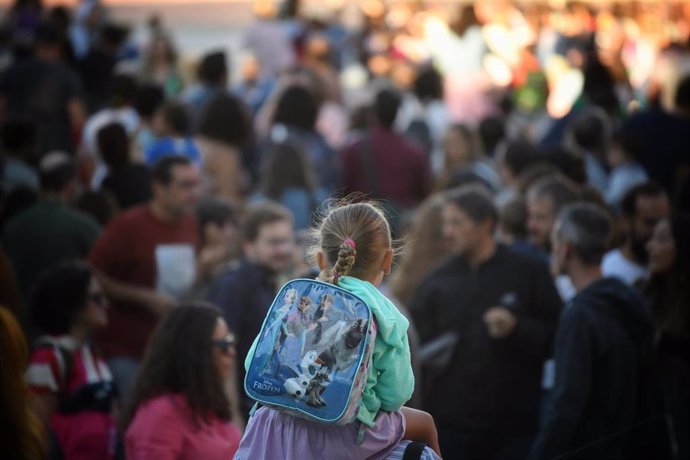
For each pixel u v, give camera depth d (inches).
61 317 540.7
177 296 693.3
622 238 650.8
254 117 1328.7
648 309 518.0
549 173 778.8
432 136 1253.7
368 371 330.3
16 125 882.1
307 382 327.0
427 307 609.6
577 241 526.0
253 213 607.2
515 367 594.2
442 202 673.0
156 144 923.4
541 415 602.5
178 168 690.2
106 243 691.4
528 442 595.8
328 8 2236.7
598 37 1835.6
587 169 931.3
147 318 685.3
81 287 542.9
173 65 1444.4
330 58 1521.9
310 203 863.1
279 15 1550.2
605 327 502.6
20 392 437.7
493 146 1059.3
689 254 547.2
